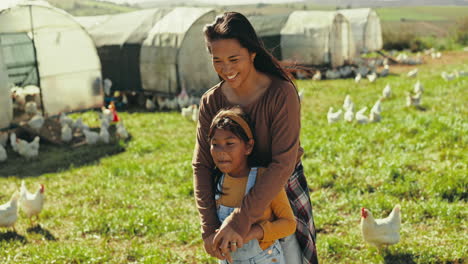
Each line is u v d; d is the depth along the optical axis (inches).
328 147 394.3
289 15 1098.7
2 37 597.6
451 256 202.4
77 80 689.0
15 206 274.1
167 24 783.1
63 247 240.2
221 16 104.3
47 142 555.2
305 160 374.6
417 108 557.6
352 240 228.1
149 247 240.8
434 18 2770.7
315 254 126.0
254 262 110.7
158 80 778.8
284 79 115.4
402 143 386.3
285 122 108.6
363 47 1363.2
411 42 1517.0
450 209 249.4
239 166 112.3
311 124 534.9
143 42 790.5
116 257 232.2
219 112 110.2
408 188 287.7
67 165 446.9
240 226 103.0
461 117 460.1
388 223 211.9
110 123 638.5
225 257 104.9
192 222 276.7
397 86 777.6
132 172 393.4
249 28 104.9
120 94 847.1
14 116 608.1
